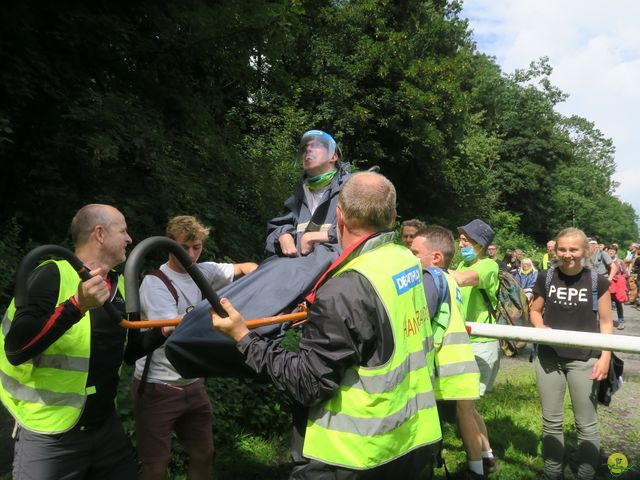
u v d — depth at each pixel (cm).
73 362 223
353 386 180
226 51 835
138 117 711
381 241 200
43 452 223
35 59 661
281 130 1223
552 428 356
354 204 197
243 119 1116
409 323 194
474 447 344
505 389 603
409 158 2155
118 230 239
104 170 701
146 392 285
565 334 278
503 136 3272
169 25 786
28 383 220
